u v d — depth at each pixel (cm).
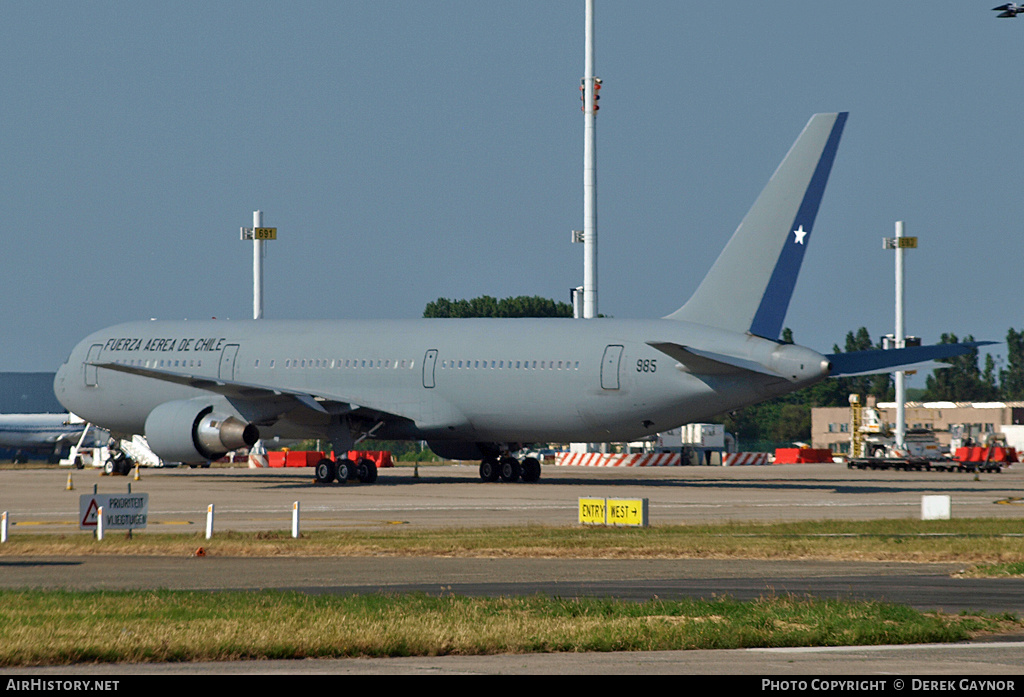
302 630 5950
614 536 11312
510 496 17800
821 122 18338
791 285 18475
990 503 16338
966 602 7269
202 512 14700
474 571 8906
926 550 10075
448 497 17525
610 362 19225
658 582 8288
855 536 11375
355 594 7475
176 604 6812
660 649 5744
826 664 5350
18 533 12094
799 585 8100
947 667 5275
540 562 9525
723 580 8394
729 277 18838
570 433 19912
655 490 19388
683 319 19200
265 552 10138
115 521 11256
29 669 5266
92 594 7288
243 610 6588
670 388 18862
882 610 6606
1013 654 5597
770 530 11944
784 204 18500
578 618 6384
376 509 15250
